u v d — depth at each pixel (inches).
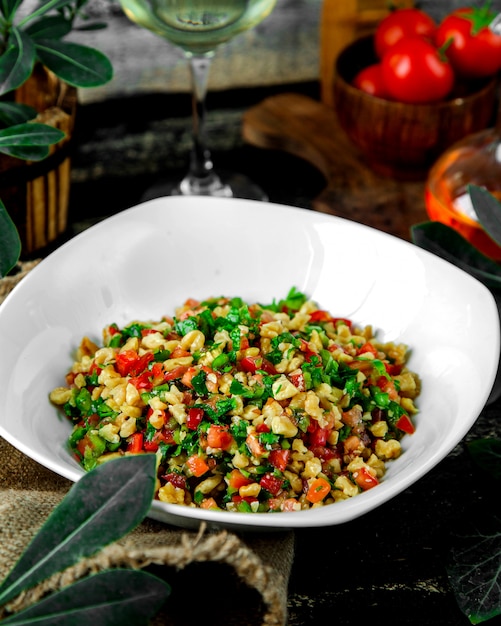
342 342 21.9
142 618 17.4
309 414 19.8
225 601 19.1
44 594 18.0
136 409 20.2
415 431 20.5
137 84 31.4
